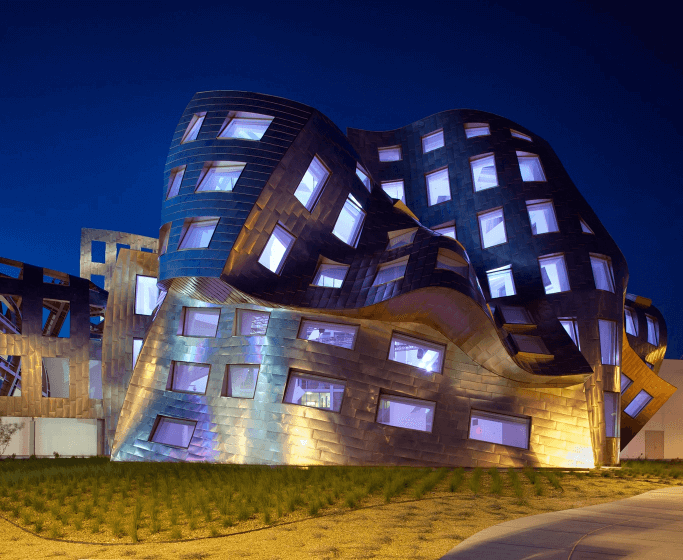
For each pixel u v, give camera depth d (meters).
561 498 15.56
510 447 26.78
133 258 47.09
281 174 28.44
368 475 19.33
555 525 11.05
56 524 13.74
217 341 29.06
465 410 27.08
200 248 27.17
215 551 10.32
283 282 27.70
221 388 27.98
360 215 30.77
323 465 25.27
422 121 42.25
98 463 29.91
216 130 29.58
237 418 27.00
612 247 35.25
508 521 11.62
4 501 17.30
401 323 27.78
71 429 48.84
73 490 18.72
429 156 40.66
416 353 27.81
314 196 29.81
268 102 30.23
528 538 9.80
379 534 10.88
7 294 43.94
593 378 31.84
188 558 9.91
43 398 43.72
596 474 22.70
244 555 9.88
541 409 27.41
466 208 37.66
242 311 29.31
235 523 12.62
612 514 12.46
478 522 11.84
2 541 12.25
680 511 12.93
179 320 30.56
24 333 43.94
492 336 25.81
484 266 35.53
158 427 29.00
